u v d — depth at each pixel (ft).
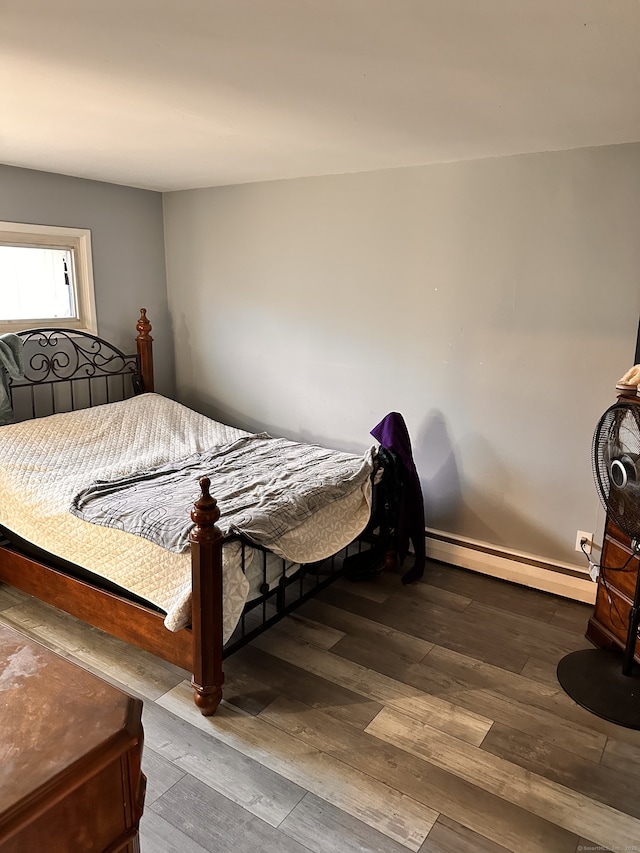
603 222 8.84
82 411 11.53
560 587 10.06
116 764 2.57
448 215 10.12
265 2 4.15
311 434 12.66
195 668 7.09
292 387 12.67
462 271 10.16
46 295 11.91
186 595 6.98
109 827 2.60
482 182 9.71
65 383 12.20
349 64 5.41
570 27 4.54
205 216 13.07
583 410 9.50
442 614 9.52
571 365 9.46
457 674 8.05
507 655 8.48
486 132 7.97
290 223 11.90
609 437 7.20
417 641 8.79
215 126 7.77
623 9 4.20
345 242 11.30
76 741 2.52
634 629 7.59
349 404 11.96
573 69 5.49
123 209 12.78
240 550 7.29
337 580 10.56
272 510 7.87
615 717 7.17
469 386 10.48
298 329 12.29
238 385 13.51
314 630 9.03
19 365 10.71
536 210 9.32
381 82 5.92
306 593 9.23
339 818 5.84
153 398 12.67
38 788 2.29
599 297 9.07
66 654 8.35
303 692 7.64
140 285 13.44
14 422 11.15
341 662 8.27
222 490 8.89
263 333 12.81
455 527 11.14
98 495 8.77
